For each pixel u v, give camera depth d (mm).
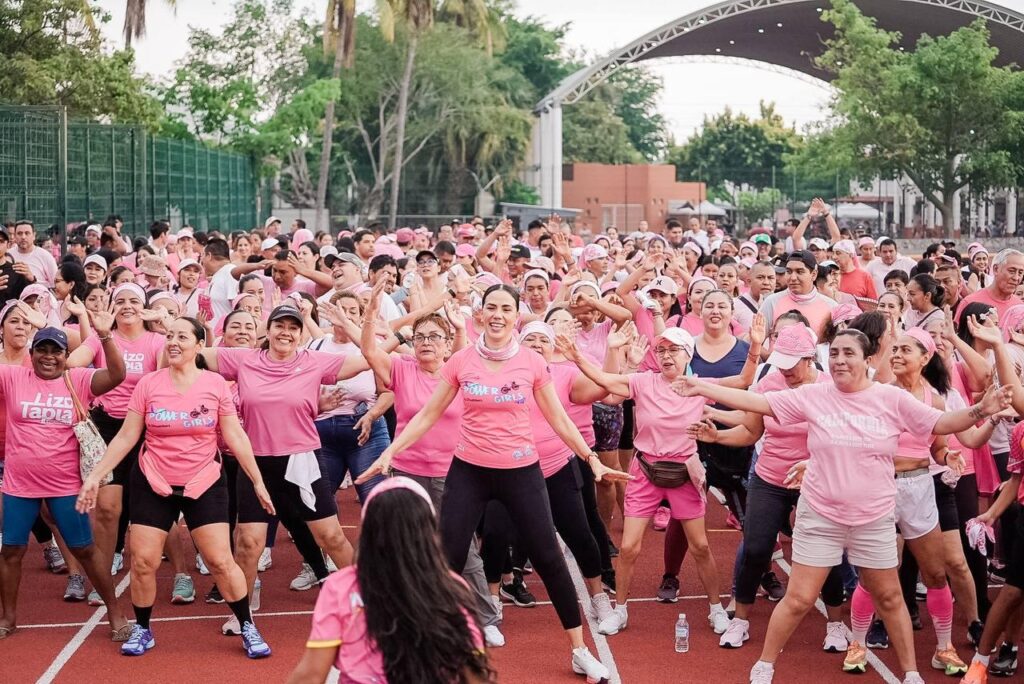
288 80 60656
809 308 12320
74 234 21000
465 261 15609
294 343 8539
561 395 9125
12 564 8727
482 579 8484
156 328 9742
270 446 8461
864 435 7379
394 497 4859
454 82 64812
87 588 9859
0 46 32438
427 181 68688
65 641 8703
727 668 8250
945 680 8000
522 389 7684
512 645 8695
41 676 8016
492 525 8883
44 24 32781
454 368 7773
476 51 66000
